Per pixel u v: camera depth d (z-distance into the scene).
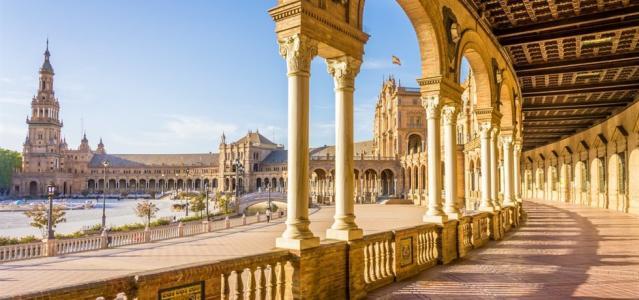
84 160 173.88
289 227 7.14
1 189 166.12
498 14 14.95
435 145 11.84
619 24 14.88
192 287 5.27
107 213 75.50
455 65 13.07
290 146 7.35
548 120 35.06
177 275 5.07
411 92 87.38
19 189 152.88
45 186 154.25
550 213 29.61
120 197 132.62
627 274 10.16
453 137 13.12
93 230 36.56
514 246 14.86
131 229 38.66
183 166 174.12
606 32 15.30
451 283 9.27
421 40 11.82
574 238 16.84
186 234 33.38
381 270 9.13
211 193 135.00
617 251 13.61
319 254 7.20
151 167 176.12
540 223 23.08
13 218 68.56
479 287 8.92
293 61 7.34
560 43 16.98
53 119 163.25
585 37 16.09
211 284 5.50
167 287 4.98
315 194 85.81
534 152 60.31
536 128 39.81
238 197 63.97
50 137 161.38
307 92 7.44
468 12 14.01
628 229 19.70
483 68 16.39
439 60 11.77
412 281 9.47
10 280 17.86
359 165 85.62
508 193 21.84
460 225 12.64
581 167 40.41
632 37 16.33
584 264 11.42
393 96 89.88
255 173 149.75
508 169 21.75
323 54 8.38
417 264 10.45
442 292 8.51
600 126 34.44
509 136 21.52
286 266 6.86
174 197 122.88
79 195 150.00
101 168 175.25
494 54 17.23
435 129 11.84
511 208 21.00
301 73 7.35
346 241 7.87
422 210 53.62
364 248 8.57
